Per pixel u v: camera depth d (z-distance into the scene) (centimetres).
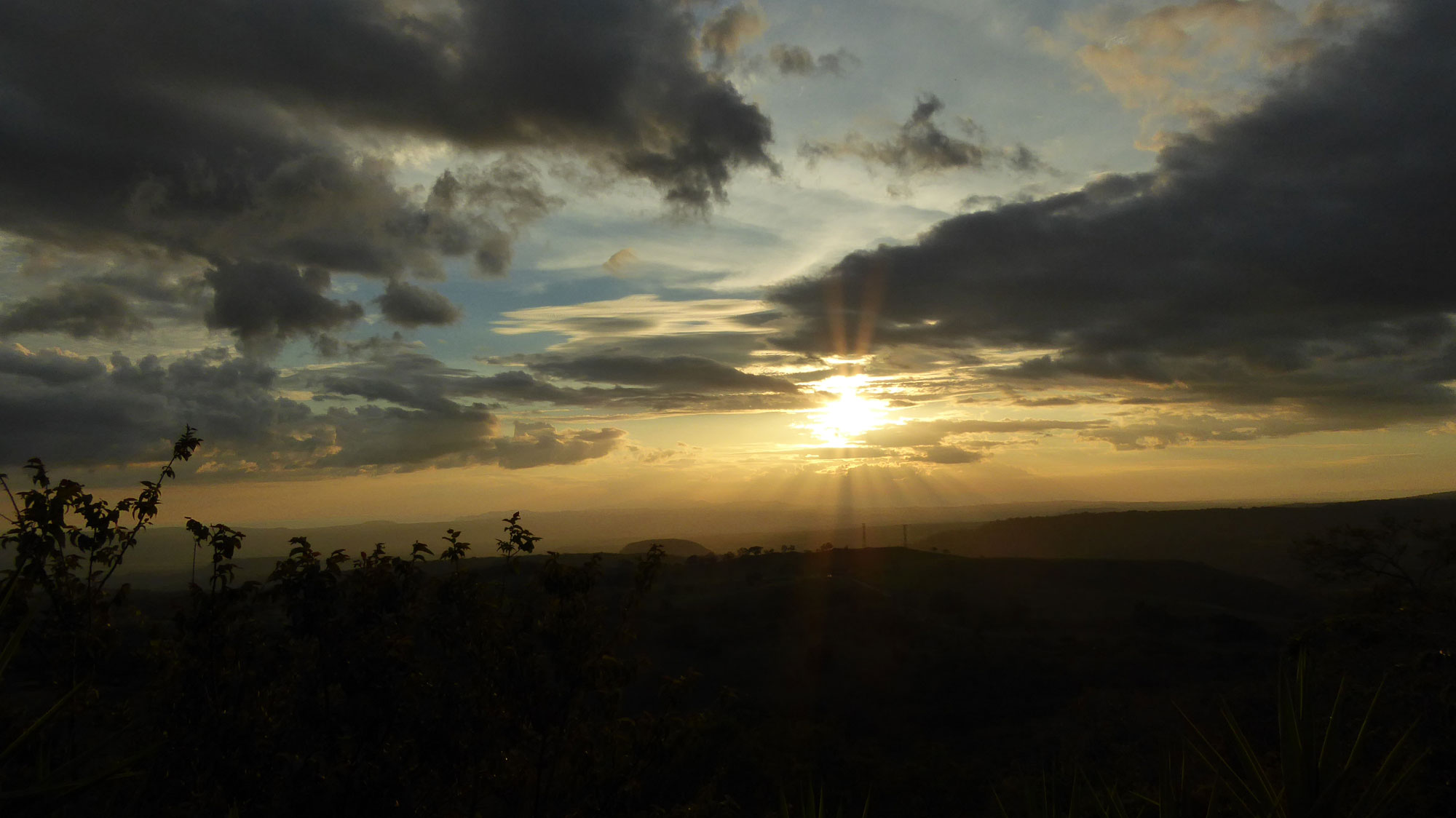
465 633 698
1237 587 7975
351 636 655
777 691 4541
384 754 640
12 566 573
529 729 692
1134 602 7575
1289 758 224
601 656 704
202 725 607
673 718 722
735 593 6894
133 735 592
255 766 625
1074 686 4366
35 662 591
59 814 450
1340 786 215
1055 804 264
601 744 708
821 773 1426
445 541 718
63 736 554
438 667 698
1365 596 1087
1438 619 851
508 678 678
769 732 1750
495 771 696
